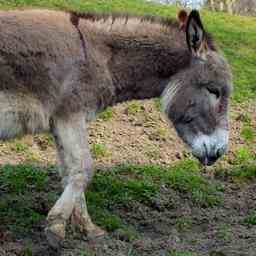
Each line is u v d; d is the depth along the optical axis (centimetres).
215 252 321
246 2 1323
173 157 441
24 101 314
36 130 319
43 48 315
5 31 313
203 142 334
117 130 460
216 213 372
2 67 310
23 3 635
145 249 324
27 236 328
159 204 372
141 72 333
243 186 415
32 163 406
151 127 469
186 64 336
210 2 1266
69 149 319
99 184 381
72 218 329
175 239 332
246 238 339
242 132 480
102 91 326
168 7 823
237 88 550
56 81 317
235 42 696
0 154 413
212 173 429
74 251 315
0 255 308
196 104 334
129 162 425
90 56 322
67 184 319
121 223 349
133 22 334
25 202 354
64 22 323
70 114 320
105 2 745
